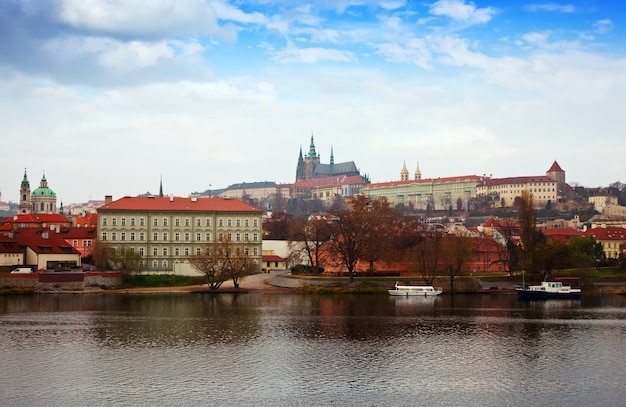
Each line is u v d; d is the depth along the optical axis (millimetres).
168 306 165750
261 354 106250
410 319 144125
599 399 83438
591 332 128375
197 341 116438
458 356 105875
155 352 107188
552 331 129250
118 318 143125
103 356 104125
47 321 138500
